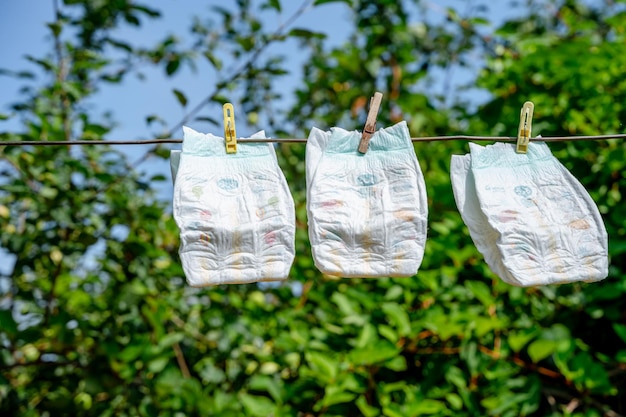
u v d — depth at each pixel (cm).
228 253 145
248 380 281
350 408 256
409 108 322
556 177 157
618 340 269
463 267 274
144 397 257
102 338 262
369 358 233
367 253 147
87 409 277
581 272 148
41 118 259
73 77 307
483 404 235
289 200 150
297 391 258
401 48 353
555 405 252
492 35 350
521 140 160
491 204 153
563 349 238
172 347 276
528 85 304
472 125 309
